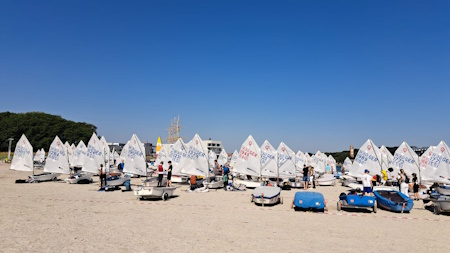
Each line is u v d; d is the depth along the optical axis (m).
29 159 26.23
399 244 9.77
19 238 9.40
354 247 9.32
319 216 14.14
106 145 36.88
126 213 13.82
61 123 105.50
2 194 18.78
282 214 14.42
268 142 24.41
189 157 23.38
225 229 11.25
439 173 20.48
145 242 9.32
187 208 15.46
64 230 10.52
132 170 23.09
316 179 29.12
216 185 24.50
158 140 44.03
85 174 27.20
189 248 8.83
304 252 8.72
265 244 9.42
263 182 24.20
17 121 97.75
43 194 19.22
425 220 13.63
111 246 8.86
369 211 15.59
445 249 9.30
